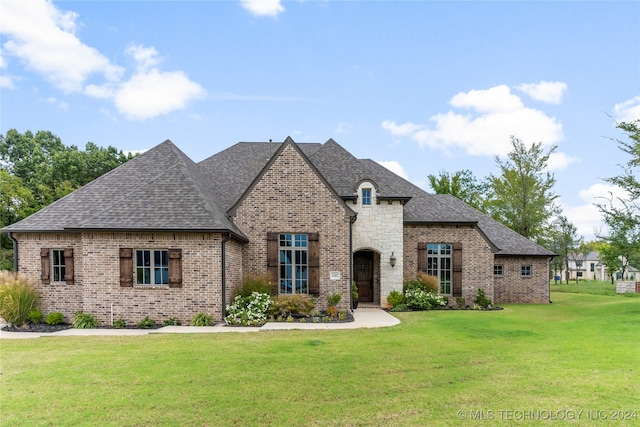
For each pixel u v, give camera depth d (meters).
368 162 26.55
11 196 35.16
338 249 19.16
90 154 42.53
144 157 20.67
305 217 19.22
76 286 17.23
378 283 22.75
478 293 22.73
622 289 37.19
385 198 21.89
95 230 15.95
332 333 13.74
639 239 20.73
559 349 11.48
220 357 10.25
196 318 15.70
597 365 9.70
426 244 23.33
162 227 15.89
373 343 12.04
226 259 16.66
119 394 7.58
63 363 9.75
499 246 27.55
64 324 16.59
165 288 16.20
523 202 42.59
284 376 8.66
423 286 22.33
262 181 19.34
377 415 6.63
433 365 9.65
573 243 55.88
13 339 13.05
